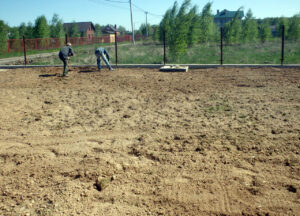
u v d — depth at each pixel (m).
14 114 7.01
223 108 7.03
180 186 3.67
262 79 10.65
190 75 12.30
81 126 6.04
